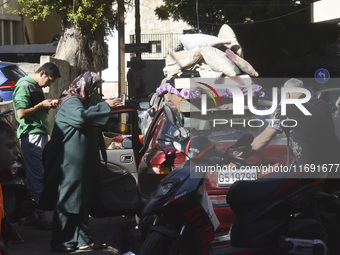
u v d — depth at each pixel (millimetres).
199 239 5977
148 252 5797
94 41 22672
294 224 5742
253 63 40125
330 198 5891
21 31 37219
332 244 6051
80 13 21828
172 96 9648
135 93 39938
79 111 7242
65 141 7270
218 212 7402
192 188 5922
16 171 7523
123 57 24438
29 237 8172
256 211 5805
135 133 9016
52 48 27578
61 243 7305
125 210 8000
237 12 38969
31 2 22562
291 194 5730
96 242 7738
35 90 8766
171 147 8219
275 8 37625
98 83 7523
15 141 4656
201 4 39688
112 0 22609
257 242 5793
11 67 17266
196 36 12398
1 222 4660
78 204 7270
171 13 41375
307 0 38094
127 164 9469
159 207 5941
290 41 39156
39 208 7383
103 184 7973
